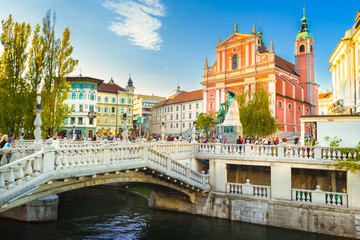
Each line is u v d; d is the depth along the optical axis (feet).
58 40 85.81
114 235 49.85
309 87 200.64
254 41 173.78
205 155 65.10
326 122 60.08
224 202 60.64
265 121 123.65
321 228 51.11
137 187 89.61
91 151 35.22
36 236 46.70
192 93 260.62
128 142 50.03
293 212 53.47
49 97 81.92
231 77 182.09
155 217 61.41
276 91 165.37
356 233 48.65
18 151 29.63
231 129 77.05
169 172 49.85
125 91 250.16
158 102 324.39
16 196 25.41
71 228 52.16
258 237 50.11
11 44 81.05
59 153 30.96
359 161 50.08
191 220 59.47
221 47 191.42
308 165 53.62
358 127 57.82
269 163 57.26
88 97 204.03
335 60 114.93
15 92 79.05
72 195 81.87
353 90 96.12
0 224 51.62
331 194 54.34
